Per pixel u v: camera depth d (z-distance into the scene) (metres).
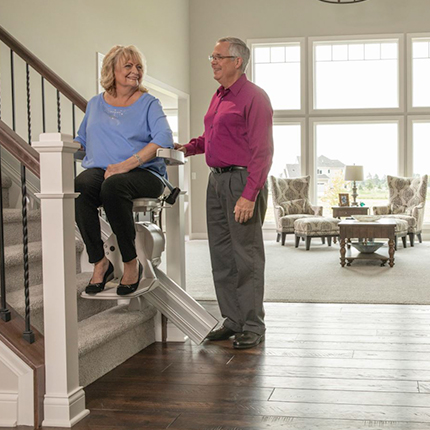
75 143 2.12
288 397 2.33
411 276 5.68
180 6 9.74
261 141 2.95
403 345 3.12
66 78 5.77
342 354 2.96
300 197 9.45
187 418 2.12
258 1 10.16
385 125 10.15
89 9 6.28
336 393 2.38
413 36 9.90
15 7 4.85
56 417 2.08
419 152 10.12
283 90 10.31
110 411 2.20
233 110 3.01
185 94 9.99
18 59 4.84
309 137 10.17
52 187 2.08
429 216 10.06
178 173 3.19
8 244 2.97
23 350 2.12
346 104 10.21
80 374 2.46
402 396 2.33
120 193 2.42
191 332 3.12
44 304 2.10
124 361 2.86
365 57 10.15
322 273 5.97
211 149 3.11
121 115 2.61
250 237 3.10
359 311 4.05
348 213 9.34
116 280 2.62
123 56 2.59
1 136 2.14
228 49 3.00
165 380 2.56
